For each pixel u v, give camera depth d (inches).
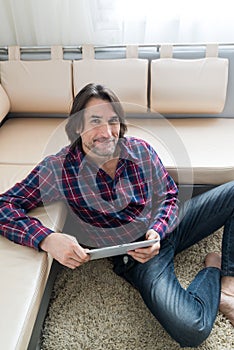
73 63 71.7
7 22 77.1
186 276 57.9
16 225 45.8
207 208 56.5
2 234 46.5
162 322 46.6
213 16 74.7
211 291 50.8
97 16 74.8
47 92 72.8
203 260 60.5
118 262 54.6
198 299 48.7
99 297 55.5
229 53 72.1
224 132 70.0
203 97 71.7
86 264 60.4
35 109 75.2
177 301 46.8
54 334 50.7
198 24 75.9
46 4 73.0
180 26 75.7
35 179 48.8
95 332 50.9
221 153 63.5
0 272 42.7
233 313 51.0
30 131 71.5
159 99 72.5
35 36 78.5
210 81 70.9
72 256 43.5
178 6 73.8
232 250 54.1
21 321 38.4
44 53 74.3
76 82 71.9
